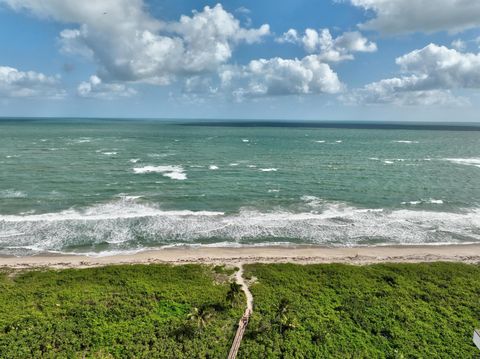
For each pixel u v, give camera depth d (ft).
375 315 79.97
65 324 73.72
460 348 69.62
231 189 188.14
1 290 87.04
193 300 84.69
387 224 143.23
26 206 153.07
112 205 157.17
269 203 166.50
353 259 112.27
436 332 74.28
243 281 95.91
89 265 104.94
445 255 116.78
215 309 81.30
